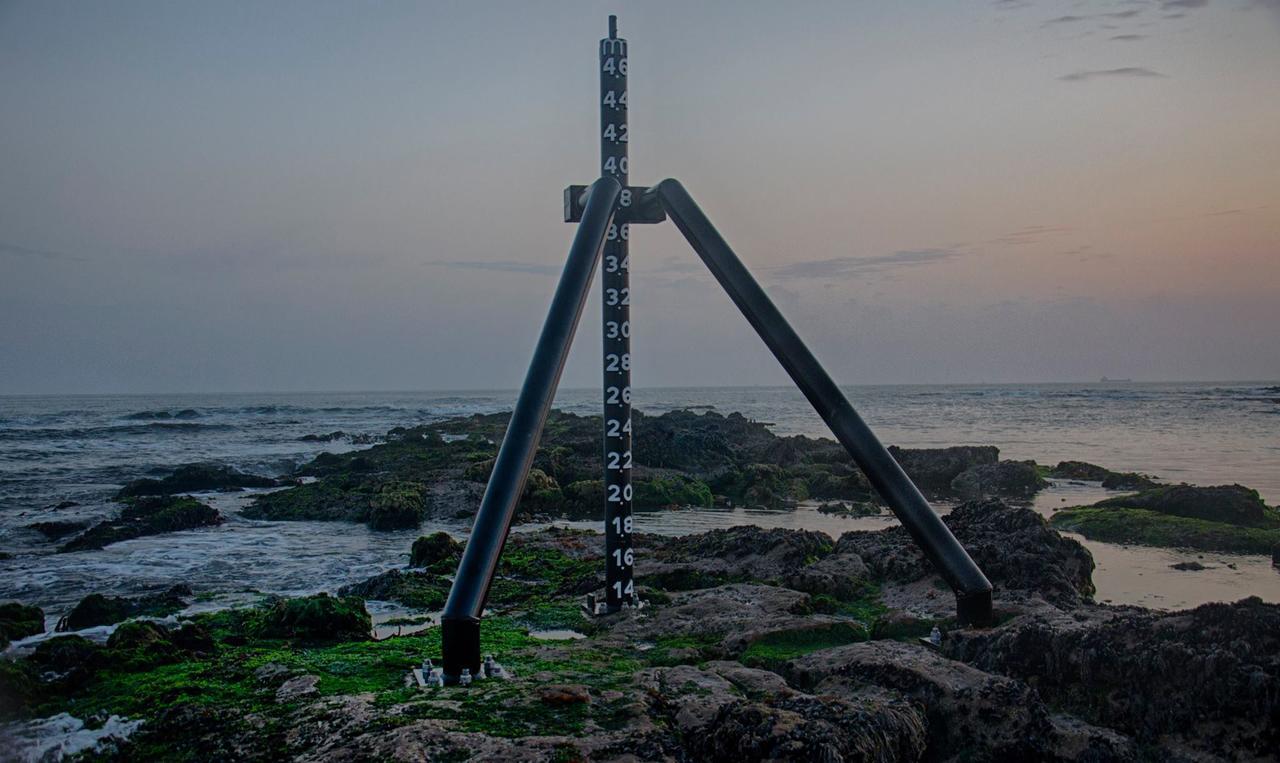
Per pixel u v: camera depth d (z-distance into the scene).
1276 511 23.34
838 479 34.22
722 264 12.41
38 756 8.30
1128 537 21.31
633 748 7.50
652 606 13.34
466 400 190.88
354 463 41.03
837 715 7.68
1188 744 8.00
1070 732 8.09
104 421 85.62
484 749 7.42
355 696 8.98
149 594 17.27
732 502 31.97
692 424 53.81
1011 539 14.34
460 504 29.61
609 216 12.56
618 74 13.38
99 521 26.77
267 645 12.09
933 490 33.72
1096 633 8.98
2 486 37.06
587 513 28.80
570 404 146.38
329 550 22.69
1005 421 75.94
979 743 8.20
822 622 11.37
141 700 9.42
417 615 15.07
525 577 17.16
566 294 11.76
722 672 9.57
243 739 8.16
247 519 28.44
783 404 144.88
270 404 156.88
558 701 8.50
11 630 13.66
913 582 13.73
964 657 9.95
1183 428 63.66
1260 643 8.21
